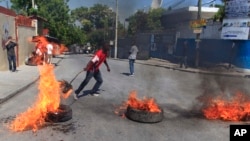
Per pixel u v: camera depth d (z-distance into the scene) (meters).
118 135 5.26
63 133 5.20
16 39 16.91
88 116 6.37
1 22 13.82
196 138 5.32
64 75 13.90
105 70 17.48
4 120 5.80
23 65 17.84
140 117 6.07
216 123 6.28
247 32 19.50
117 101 8.06
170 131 5.63
